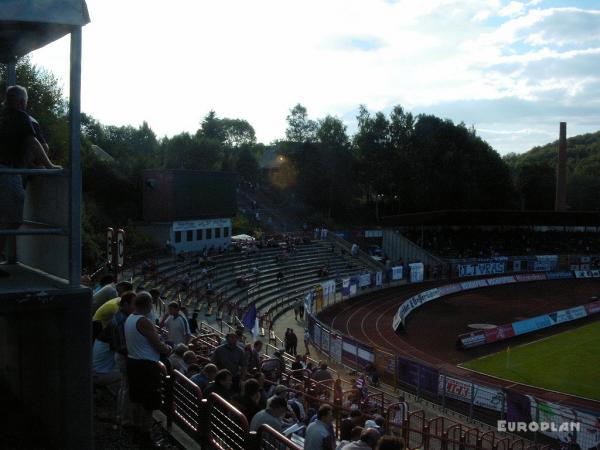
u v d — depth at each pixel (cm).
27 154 662
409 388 2925
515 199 11619
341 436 1102
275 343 3631
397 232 8594
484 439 2311
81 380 610
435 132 10550
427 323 4984
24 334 742
